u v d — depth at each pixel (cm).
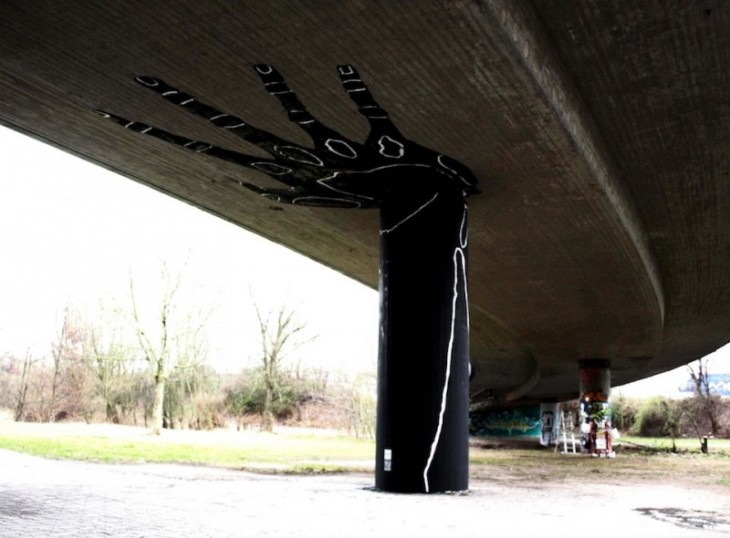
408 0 955
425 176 1616
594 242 2045
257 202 2009
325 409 6988
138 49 1167
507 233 2036
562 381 5391
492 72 1138
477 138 1401
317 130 1434
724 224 2083
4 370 6481
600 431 3988
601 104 1398
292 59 1148
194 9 1026
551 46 1199
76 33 1132
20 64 1269
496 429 7919
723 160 1639
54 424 5206
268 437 4953
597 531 945
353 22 1023
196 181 1898
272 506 1121
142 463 2130
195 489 1371
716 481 2066
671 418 7381
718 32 1137
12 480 1448
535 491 1577
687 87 1316
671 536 916
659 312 2892
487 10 967
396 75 1175
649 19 1110
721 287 2830
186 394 5859
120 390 5741
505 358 4512
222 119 1432
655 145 1573
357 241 2339
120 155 1766
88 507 1051
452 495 1401
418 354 1502
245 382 6756
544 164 1513
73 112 1521
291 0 978
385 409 1507
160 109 1419
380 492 1430
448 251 1589
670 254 2405
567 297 2762
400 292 1554
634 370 4897
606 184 1642
